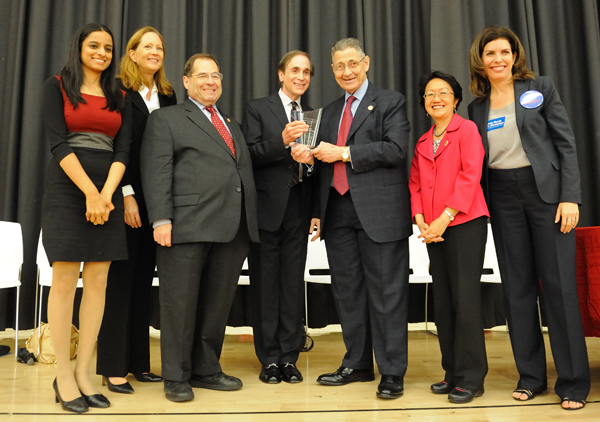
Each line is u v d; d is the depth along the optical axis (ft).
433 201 6.88
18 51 12.24
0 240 9.77
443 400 6.56
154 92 7.72
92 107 6.19
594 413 5.94
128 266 7.07
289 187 7.72
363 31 13.16
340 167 7.38
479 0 13.51
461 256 6.59
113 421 5.66
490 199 7.02
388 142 7.13
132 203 6.98
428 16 13.53
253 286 8.02
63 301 6.10
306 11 13.26
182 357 6.65
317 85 12.90
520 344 6.78
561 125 6.56
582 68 13.67
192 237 6.58
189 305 6.69
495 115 6.97
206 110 7.32
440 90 6.94
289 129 7.01
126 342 7.06
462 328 6.56
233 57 13.04
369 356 7.54
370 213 7.08
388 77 13.17
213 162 6.88
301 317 8.06
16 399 6.61
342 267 7.53
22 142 11.98
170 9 12.73
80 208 6.05
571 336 6.38
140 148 7.24
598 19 13.97
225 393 6.89
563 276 6.45
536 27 13.71
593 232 7.13
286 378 7.58
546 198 6.51
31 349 9.37
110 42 6.32
